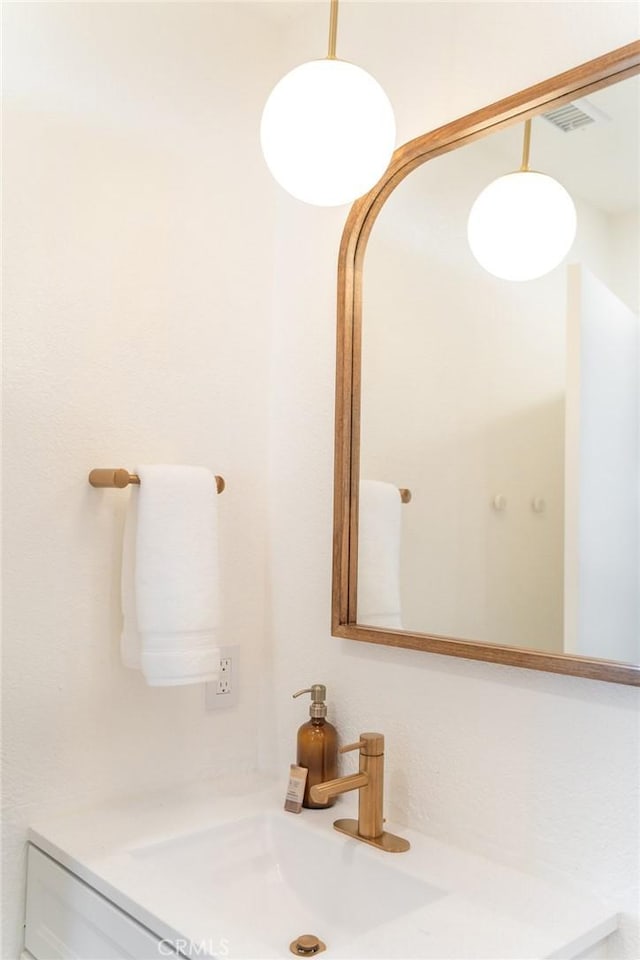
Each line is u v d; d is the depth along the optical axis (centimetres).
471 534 133
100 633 147
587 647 115
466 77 140
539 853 120
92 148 148
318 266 167
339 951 99
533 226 127
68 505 143
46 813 140
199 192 166
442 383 140
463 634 133
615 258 115
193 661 139
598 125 119
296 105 112
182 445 161
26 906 136
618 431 112
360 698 151
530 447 125
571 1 125
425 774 138
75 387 145
